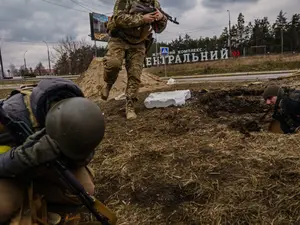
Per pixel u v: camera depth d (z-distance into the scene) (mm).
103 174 3039
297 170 2719
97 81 8484
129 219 2410
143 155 3357
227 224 2252
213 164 2990
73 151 1526
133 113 4910
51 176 1760
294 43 78062
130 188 2777
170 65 56750
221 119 4688
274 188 2521
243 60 49781
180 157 3217
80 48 58906
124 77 8172
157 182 2811
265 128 4297
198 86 8047
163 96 5562
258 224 2213
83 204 1842
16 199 1698
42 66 73625
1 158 1591
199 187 2656
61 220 1893
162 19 4668
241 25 88438
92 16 45594
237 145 3381
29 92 1842
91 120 1522
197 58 61500
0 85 32062
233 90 6242
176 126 4297
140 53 4848
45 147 1511
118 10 4492
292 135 3545
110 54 4684
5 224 1721
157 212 2453
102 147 3729
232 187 2596
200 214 2371
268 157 3000
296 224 2174
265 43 85375
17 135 1667
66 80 1780
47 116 1549
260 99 5602
